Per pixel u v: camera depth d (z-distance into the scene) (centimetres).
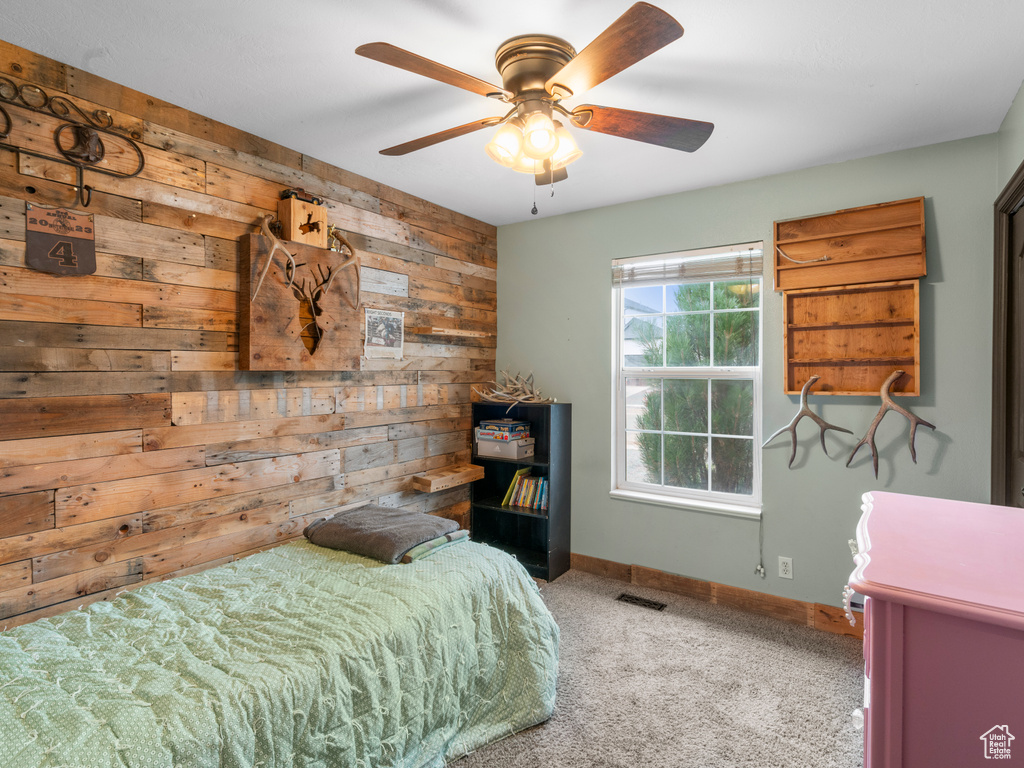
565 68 142
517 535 372
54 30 164
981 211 235
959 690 92
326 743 148
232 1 151
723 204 298
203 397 221
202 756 126
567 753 184
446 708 182
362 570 210
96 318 190
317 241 255
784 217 280
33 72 176
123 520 198
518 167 185
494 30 165
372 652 164
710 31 163
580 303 350
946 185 242
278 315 238
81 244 185
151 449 205
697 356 317
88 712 126
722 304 308
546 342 364
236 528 234
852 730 194
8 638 156
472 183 299
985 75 187
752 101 206
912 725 96
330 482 274
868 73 186
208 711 131
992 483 227
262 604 182
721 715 203
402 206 312
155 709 129
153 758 120
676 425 324
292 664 150
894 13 154
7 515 170
